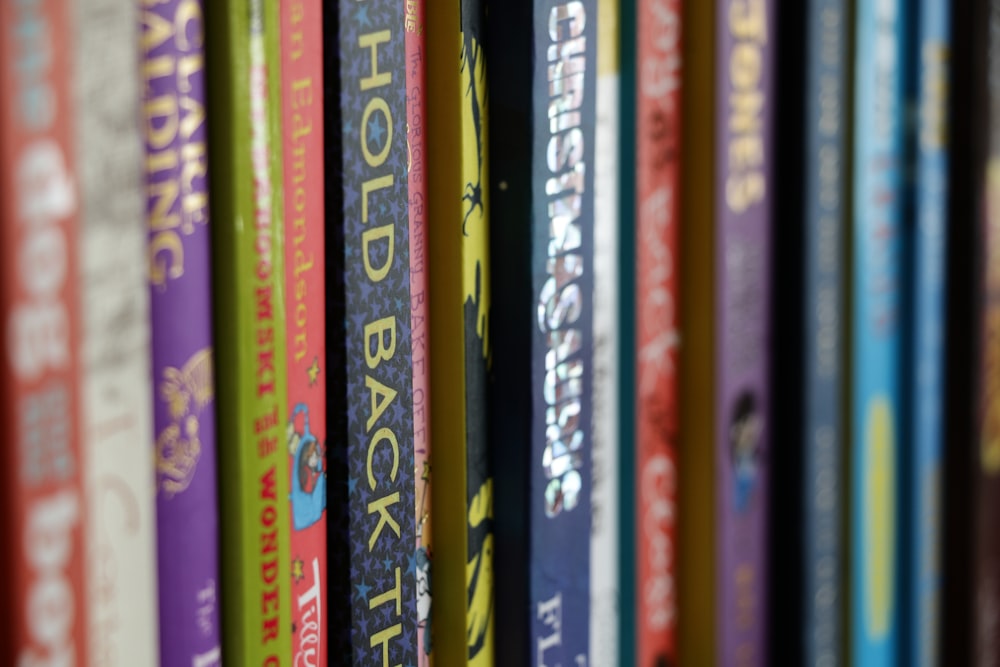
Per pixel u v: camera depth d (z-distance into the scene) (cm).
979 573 64
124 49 31
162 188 33
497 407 44
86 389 31
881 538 61
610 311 49
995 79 62
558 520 45
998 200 63
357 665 39
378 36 38
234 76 34
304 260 37
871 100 57
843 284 57
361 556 39
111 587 32
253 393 35
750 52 53
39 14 29
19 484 29
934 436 63
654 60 50
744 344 54
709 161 51
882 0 57
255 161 34
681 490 54
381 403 40
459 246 42
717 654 54
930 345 62
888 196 59
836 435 58
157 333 33
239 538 35
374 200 39
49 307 30
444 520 43
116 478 32
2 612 30
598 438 49
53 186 30
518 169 43
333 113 37
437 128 42
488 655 45
